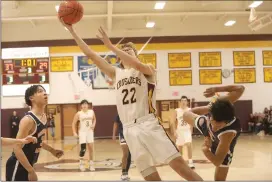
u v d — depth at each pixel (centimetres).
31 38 984
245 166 473
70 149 909
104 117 1243
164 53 959
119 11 1029
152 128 254
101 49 955
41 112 286
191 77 933
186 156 650
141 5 1019
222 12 784
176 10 938
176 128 572
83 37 979
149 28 966
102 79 1207
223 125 261
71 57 1086
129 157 465
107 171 552
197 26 887
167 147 249
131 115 258
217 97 293
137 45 984
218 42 761
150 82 263
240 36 630
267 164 475
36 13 970
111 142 1055
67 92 1171
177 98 977
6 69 1064
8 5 949
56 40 1014
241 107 651
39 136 281
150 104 261
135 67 248
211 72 803
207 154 253
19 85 1085
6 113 1137
